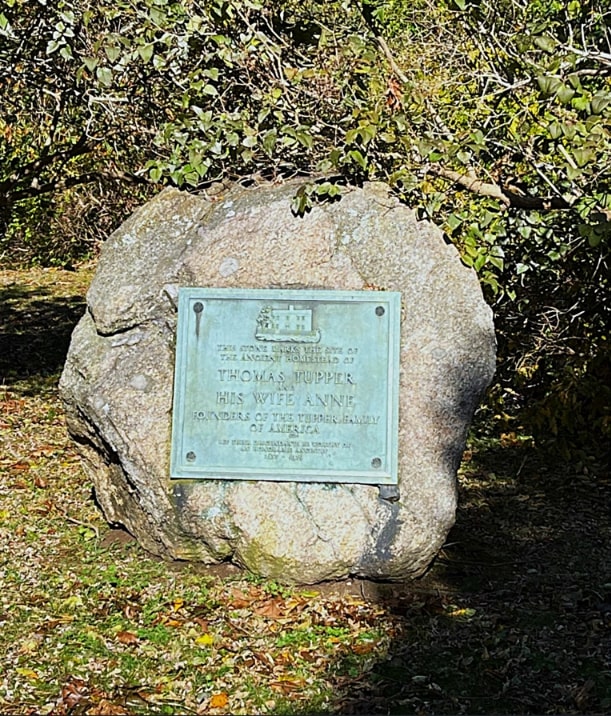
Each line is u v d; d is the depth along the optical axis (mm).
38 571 3115
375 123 3400
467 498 4012
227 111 3730
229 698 2479
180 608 2873
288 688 2529
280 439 3004
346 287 3064
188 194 3195
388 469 2979
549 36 3428
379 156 3496
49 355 6348
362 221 3102
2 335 6836
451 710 2447
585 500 4043
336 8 4184
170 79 4160
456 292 3061
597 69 3486
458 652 2701
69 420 3191
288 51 4047
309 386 3014
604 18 3773
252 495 2990
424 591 3035
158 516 3047
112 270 3131
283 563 2971
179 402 3023
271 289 3047
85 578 3043
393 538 2963
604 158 3500
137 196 5445
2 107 4777
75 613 2852
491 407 4840
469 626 2836
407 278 3057
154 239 3143
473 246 3256
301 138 3322
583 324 4504
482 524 3707
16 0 3965
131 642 2707
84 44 4133
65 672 2566
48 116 4801
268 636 2758
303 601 2926
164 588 2982
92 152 5016
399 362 3018
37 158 5043
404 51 4316
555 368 4586
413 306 3043
